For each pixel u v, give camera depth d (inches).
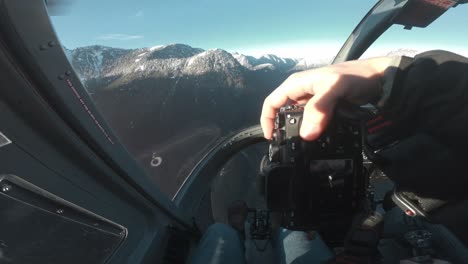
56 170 25.4
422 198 9.4
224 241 33.7
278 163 14.2
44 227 24.2
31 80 21.2
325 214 15.0
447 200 8.8
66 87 23.8
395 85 9.4
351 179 14.0
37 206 24.0
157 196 39.7
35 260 23.3
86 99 26.6
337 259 15.1
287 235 37.0
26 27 19.2
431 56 9.0
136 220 36.5
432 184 8.8
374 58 11.4
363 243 14.2
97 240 29.1
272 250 43.9
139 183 35.1
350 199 14.6
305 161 13.4
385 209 38.9
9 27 18.2
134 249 33.5
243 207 48.1
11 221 22.0
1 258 21.5
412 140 9.2
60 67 23.0
